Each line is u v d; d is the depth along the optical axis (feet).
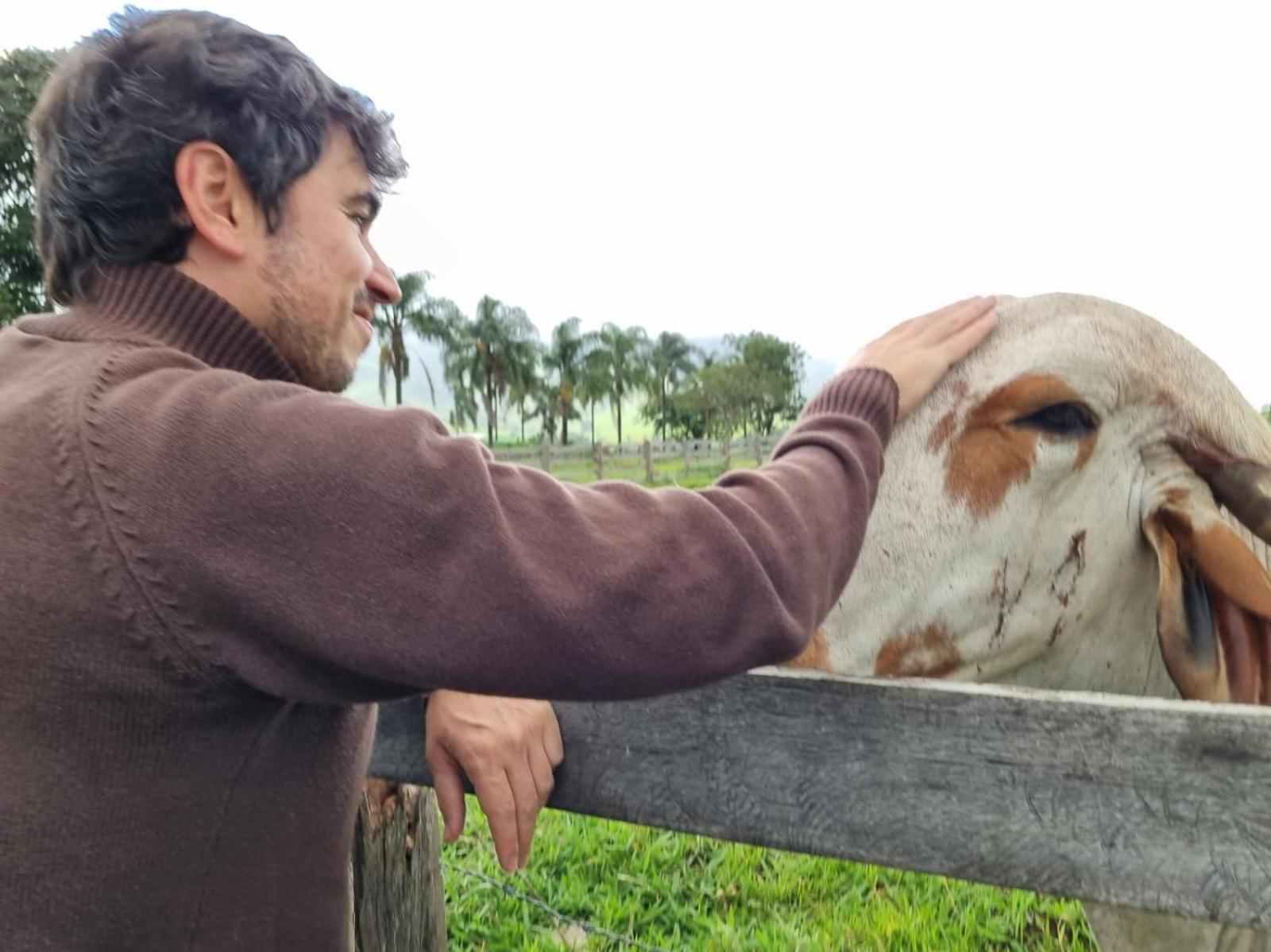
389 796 6.73
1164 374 7.04
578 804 5.07
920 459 6.91
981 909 12.51
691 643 3.48
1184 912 3.75
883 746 4.29
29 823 3.30
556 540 3.39
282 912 4.04
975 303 7.01
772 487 3.85
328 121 4.16
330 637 3.26
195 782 3.54
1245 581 6.62
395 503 3.27
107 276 3.97
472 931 12.11
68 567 3.26
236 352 3.99
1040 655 7.19
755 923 12.32
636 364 223.92
